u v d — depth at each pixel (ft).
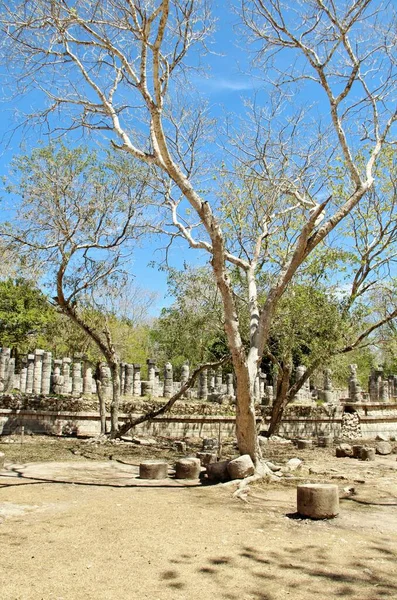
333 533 26.61
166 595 17.76
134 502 32.24
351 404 97.96
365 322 76.95
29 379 92.94
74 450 62.75
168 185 57.16
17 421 77.41
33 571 19.38
